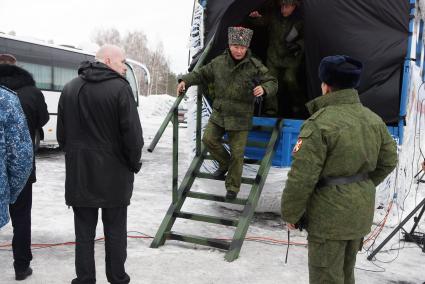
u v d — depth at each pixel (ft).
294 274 12.55
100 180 9.77
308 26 16.58
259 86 13.84
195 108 18.42
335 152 7.81
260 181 14.84
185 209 19.56
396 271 13.25
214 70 14.71
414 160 20.62
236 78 14.38
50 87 36.22
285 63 18.51
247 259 13.48
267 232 16.61
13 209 10.98
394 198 18.20
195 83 14.94
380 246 14.03
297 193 7.83
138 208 19.45
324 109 8.07
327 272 8.09
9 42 33.81
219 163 15.57
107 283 11.33
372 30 16.28
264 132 17.17
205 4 18.31
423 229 17.58
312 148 7.76
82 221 10.02
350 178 8.02
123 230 10.27
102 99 9.68
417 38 18.38
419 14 18.42
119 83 9.83
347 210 7.86
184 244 14.65
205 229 16.60
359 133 7.93
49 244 14.11
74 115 9.86
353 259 8.57
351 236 7.95
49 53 36.47
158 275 11.98
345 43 16.30
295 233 16.51
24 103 10.78
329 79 8.16
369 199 8.11
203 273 12.25
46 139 35.91
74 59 38.55
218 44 17.65
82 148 9.79
